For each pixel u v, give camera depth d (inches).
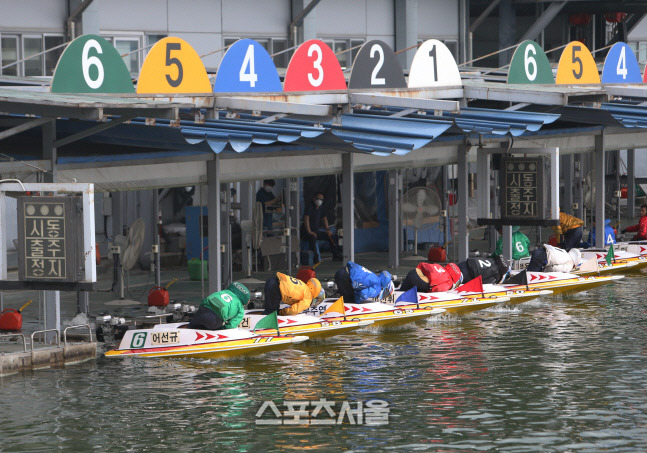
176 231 2317.9
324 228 2469.2
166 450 943.7
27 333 1467.8
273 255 2260.1
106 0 2215.8
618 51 1895.9
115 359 1339.8
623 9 3070.9
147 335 1363.2
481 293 1711.4
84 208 1175.0
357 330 1552.7
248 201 2251.5
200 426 1019.3
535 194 1908.2
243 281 2053.4
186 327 1389.0
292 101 1344.7
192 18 2347.4
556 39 3193.9
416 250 2501.2
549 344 1419.8
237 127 1316.4
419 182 2635.3
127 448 950.4
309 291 1493.6
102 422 1032.8
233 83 1283.2
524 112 1637.6
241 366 1296.8
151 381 1213.1
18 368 1259.8
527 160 1915.6
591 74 1838.1
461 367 1278.3
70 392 1154.0
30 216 1186.6
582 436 973.8
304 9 2474.2
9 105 1077.1
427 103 1417.3
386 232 2652.6
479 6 2989.7
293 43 2511.1
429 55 1523.1
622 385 1168.8
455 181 2620.6
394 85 1475.1
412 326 1593.3
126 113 1148.5
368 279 1578.5
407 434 987.3
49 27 2149.4
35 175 1320.1
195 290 1934.1
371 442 962.7
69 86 1162.0
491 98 1565.0
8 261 2039.9
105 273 2177.7
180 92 1238.9
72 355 1321.4
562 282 1866.4
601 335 1480.1
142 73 1208.8
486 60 3046.3
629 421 1021.8
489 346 1413.6
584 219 2743.6
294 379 1221.7
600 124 2075.5
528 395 1130.0
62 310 1695.4
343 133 1482.5
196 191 2158.0
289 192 1985.7
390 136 1470.2
